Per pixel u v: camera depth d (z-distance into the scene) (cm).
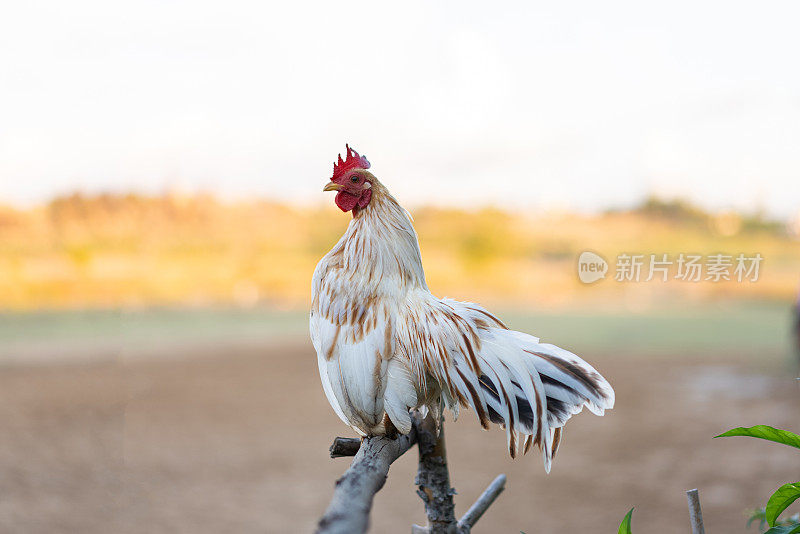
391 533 684
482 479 883
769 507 178
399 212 246
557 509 754
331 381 223
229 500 808
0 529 707
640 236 4688
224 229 4744
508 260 4606
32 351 2155
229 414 1316
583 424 1191
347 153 267
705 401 1338
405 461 992
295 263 4491
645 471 902
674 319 2925
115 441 1095
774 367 1709
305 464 969
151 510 771
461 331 221
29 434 1136
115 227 4444
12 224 4106
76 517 749
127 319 3059
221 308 3544
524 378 212
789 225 4578
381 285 230
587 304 3600
